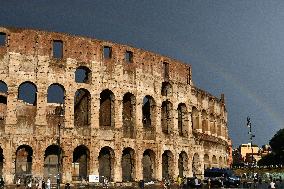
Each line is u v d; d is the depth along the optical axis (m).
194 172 98.06
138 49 86.62
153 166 85.50
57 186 68.38
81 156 81.88
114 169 78.50
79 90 80.44
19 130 71.31
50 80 75.06
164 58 92.25
